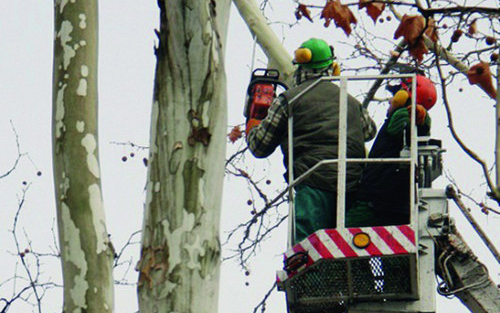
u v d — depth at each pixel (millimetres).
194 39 13000
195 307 12414
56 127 13617
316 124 14844
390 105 14852
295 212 14602
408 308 14234
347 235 13938
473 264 14609
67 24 14078
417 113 14469
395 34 14781
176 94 12992
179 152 12844
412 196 14023
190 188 12734
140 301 12508
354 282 14297
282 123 15016
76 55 13938
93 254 12977
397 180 14453
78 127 13570
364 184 14578
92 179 13328
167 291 12422
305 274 14430
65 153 13453
